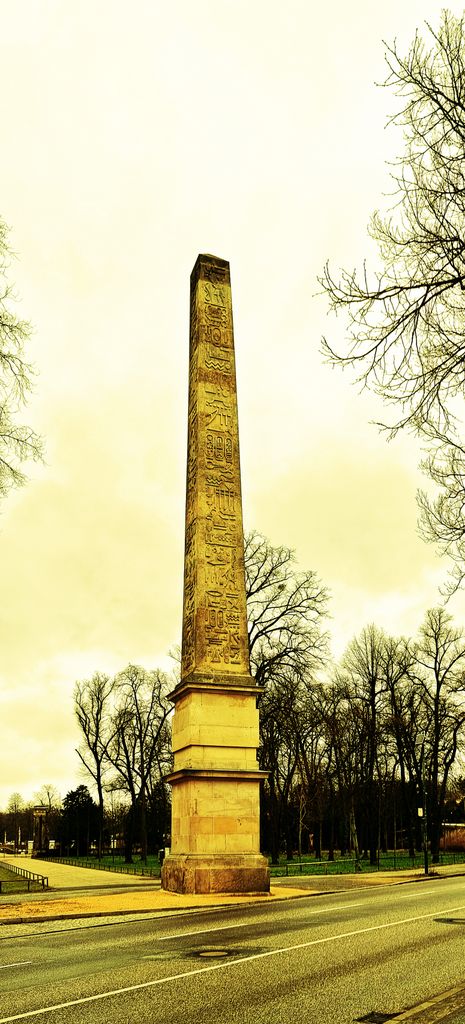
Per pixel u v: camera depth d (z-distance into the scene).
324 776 60.94
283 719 42.81
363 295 9.13
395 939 14.48
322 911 19.86
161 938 15.06
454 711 52.69
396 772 64.75
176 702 28.81
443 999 9.42
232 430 29.41
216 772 25.75
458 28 8.54
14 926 18.05
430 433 9.54
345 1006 9.23
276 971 11.41
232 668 27.05
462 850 76.62
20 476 19.34
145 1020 8.55
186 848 25.86
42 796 153.38
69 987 10.38
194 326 30.97
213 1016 8.73
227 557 27.97
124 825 80.31
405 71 8.64
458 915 18.58
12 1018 8.66
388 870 43.62
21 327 19.03
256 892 25.16
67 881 41.19
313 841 79.19
